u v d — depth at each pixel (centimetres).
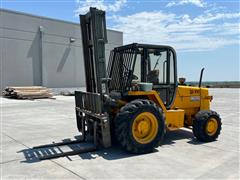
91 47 634
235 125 898
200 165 493
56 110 1334
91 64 642
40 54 2323
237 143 654
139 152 560
